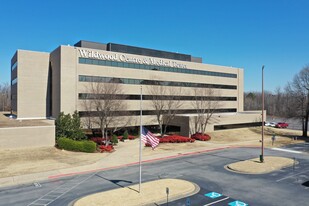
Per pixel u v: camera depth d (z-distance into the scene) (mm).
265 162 31391
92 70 48906
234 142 48906
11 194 20562
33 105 50719
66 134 40406
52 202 18875
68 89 46344
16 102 53031
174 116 55531
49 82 52250
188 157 35219
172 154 36844
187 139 47281
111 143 44000
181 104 59719
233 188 22141
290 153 38625
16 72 52562
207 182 23781
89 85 47812
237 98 76438
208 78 68125
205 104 59219
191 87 63875
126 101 51875
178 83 61281
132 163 31359
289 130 69250
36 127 36844
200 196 20156
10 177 24953
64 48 46000
